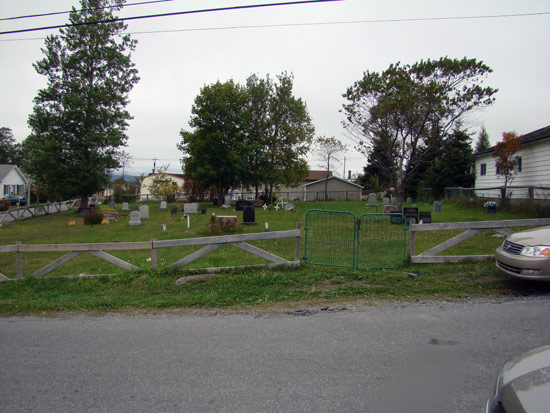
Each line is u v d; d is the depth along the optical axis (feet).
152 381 11.66
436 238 39.47
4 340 16.01
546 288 20.70
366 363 12.47
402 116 60.95
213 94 112.98
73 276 27.68
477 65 57.16
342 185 176.86
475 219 55.72
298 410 9.78
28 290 25.59
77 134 95.66
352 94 64.23
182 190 173.37
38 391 11.23
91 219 73.56
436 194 116.67
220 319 18.01
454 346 13.60
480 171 86.79
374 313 17.95
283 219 72.59
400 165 64.85
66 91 93.56
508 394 7.06
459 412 9.49
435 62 58.70
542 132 67.31
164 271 27.40
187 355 13.62
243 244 27.27
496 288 21.20
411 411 9.59
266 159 124.36
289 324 16.85
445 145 64.18
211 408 10.00
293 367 12.33
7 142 243.19
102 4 95.14
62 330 17.19
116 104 99.81
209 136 111.75
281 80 125.29
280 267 27.12
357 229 28.19
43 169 92.38
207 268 27.45
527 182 68.18
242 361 12.94
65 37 93.76
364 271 25.75
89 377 12.07
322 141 154.92
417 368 12.00
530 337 14.17
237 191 189.16
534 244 20.18
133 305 21.11
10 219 83.66
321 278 24.85
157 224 69.56
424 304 19.11
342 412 9.62
